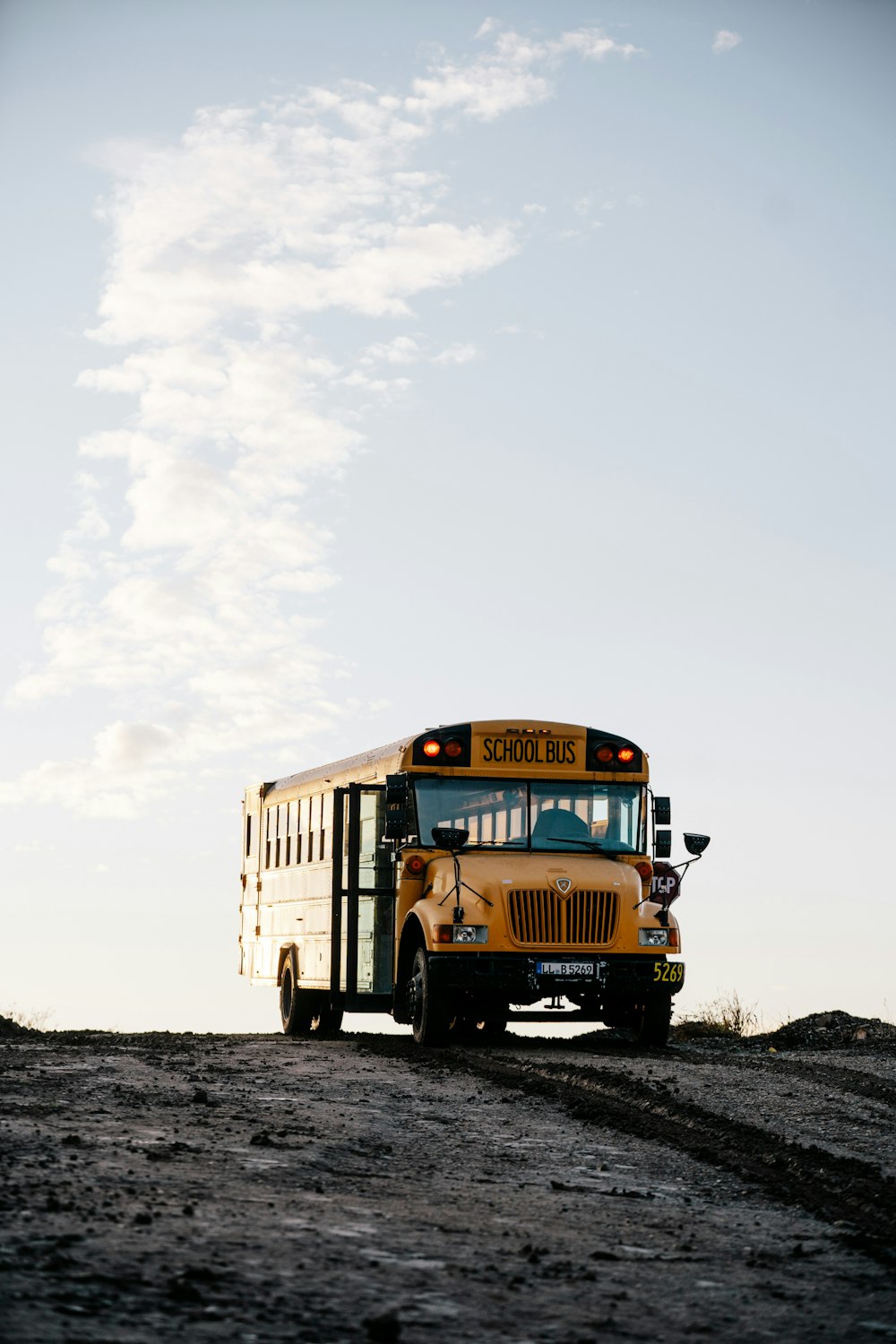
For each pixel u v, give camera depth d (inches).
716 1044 878.4
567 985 716.7
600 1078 580.7
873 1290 285.9
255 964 992.9
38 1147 382.6
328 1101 515.2
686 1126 487.5
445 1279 275.6
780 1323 259.9
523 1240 314.2
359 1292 260.5
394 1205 342.0
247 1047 714.8
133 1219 300.8
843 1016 912.9
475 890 720.3
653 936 729.6
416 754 757.3
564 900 721.0
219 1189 343.0
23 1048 679.7
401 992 758.5
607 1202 364.2
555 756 768.3
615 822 770.2
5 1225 287.4
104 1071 573.9
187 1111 472.1
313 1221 314.8
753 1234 334.6
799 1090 577.9
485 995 720.3
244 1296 251.0
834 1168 421.4
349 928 789.2
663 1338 247.1
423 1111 502.9
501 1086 572.1
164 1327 228.7
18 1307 230.7
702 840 749.3
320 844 849.5
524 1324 249.3
